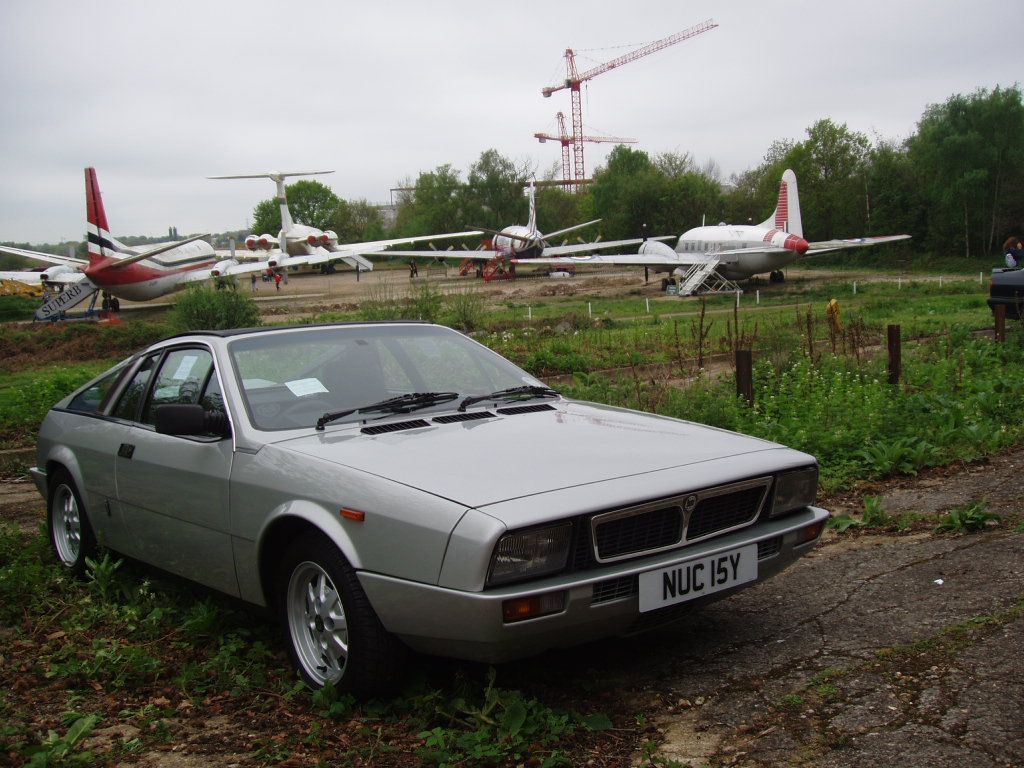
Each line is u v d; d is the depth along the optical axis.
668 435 3.99
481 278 69.69
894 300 33.38
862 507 6.17
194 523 4.20
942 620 3.91
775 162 82.69
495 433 3.92
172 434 4.07
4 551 5.83
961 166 63.50
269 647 4.21
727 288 46.72
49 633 4.51
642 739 3.09
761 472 3.65
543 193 99.19
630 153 100.94
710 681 3.52
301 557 3.62
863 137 76.06
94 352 26.52
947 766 2.72
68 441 5.32
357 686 3.40
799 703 3.24
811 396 9.00
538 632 3.10
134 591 4.83
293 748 3.15
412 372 4.60
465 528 3.05
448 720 3.32
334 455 3.65
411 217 113.75
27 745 3.06
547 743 3.04
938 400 8.78
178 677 3.82
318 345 4.57
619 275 72.19
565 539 3.15
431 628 3.14
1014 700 3.11
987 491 6.30
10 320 50.62
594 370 16.20
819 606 4.26
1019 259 18.66
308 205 133.00
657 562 3.31
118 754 3.18
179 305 27.84
